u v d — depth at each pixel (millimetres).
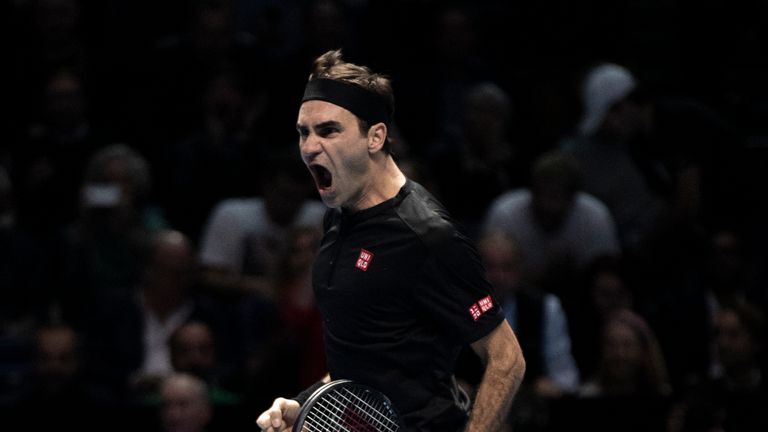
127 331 26422
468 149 31422
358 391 12297
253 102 33531
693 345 28094
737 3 36969
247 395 24844
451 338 12719
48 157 30906
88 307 26859
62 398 24531
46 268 28578
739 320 26922
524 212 29125
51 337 25141
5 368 26453
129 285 28375
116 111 33625
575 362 27219
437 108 33750
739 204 31703
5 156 31922
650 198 31406
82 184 30641
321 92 12305
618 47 37438
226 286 28047
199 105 33156
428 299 12453
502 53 37594
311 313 25000
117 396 25828
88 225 28516
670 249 28812
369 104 12344
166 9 35719
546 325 25469
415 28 34844
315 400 11969
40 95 33188
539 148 34656
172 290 26844
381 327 12570
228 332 27141
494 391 12609
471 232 30578
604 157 31500
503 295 25312
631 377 25688
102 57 34750
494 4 37906
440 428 12742
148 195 30172
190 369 25359
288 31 36312
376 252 12484
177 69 33375
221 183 31016
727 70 36750
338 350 12852
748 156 31766
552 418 23719
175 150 31531
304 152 12336
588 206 29203
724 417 23891
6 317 27875
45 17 33188
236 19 36781
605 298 27094
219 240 28812
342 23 33875
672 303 28250
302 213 29250
